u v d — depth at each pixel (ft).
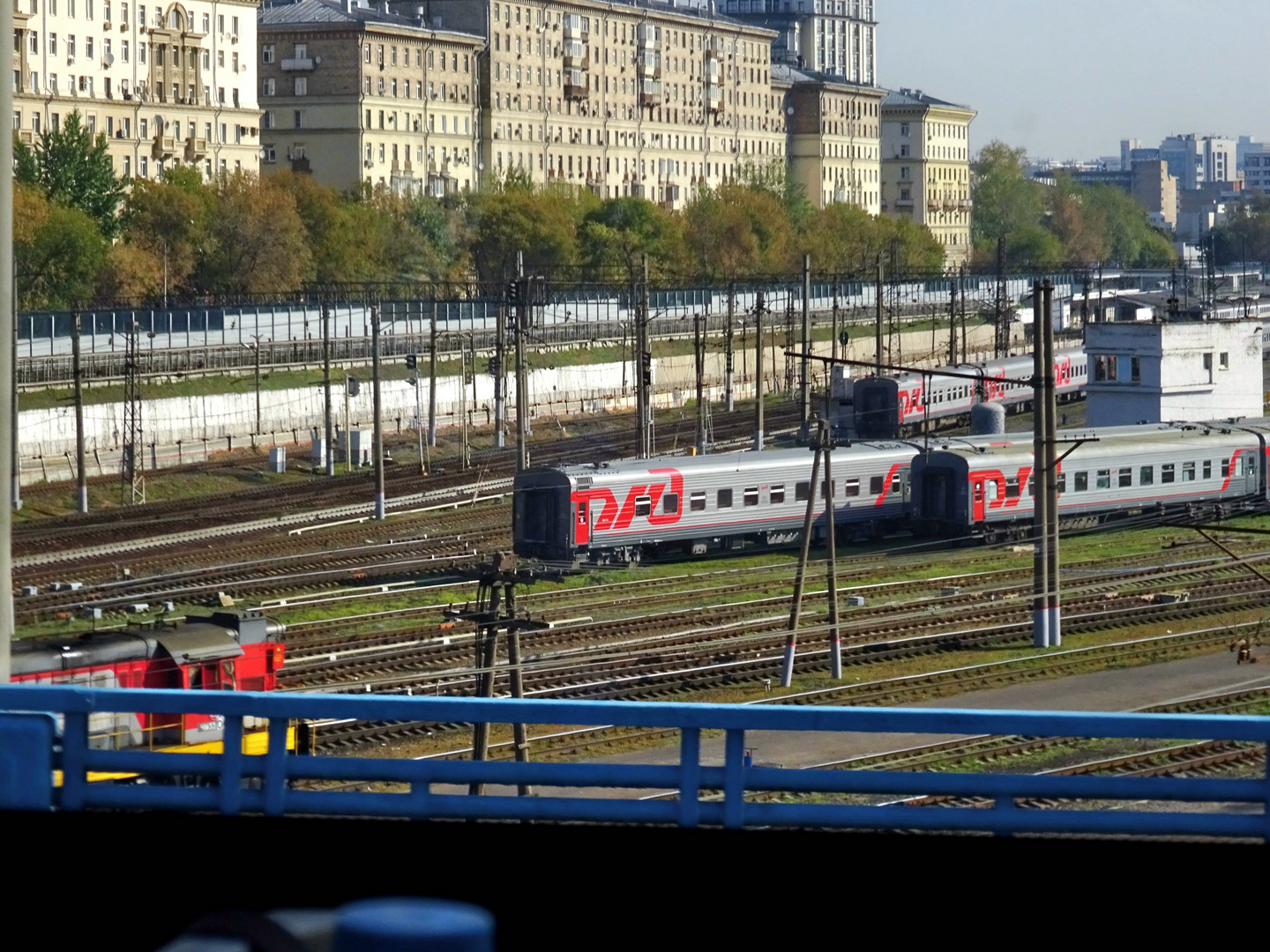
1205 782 65.21
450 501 492.95
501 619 201.16
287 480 549.13
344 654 280.10
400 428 654.12
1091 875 65.82
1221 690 267.59
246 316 651.66
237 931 45.98
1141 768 208.64
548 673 272.72
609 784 67.36
